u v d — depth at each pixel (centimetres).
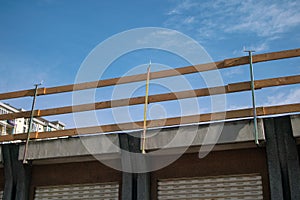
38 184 864
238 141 687
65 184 843
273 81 716
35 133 859
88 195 817
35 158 830
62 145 818
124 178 764
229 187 719
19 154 848
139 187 749
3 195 845
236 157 731
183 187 750
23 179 849
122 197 753
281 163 670
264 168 705
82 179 833
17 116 897
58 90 876
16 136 877
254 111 698
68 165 858
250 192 700
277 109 695
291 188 642
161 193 761
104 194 803
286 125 681
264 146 707
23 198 835
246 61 746
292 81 704
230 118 717
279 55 727
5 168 862
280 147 677
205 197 729
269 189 687
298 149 692
